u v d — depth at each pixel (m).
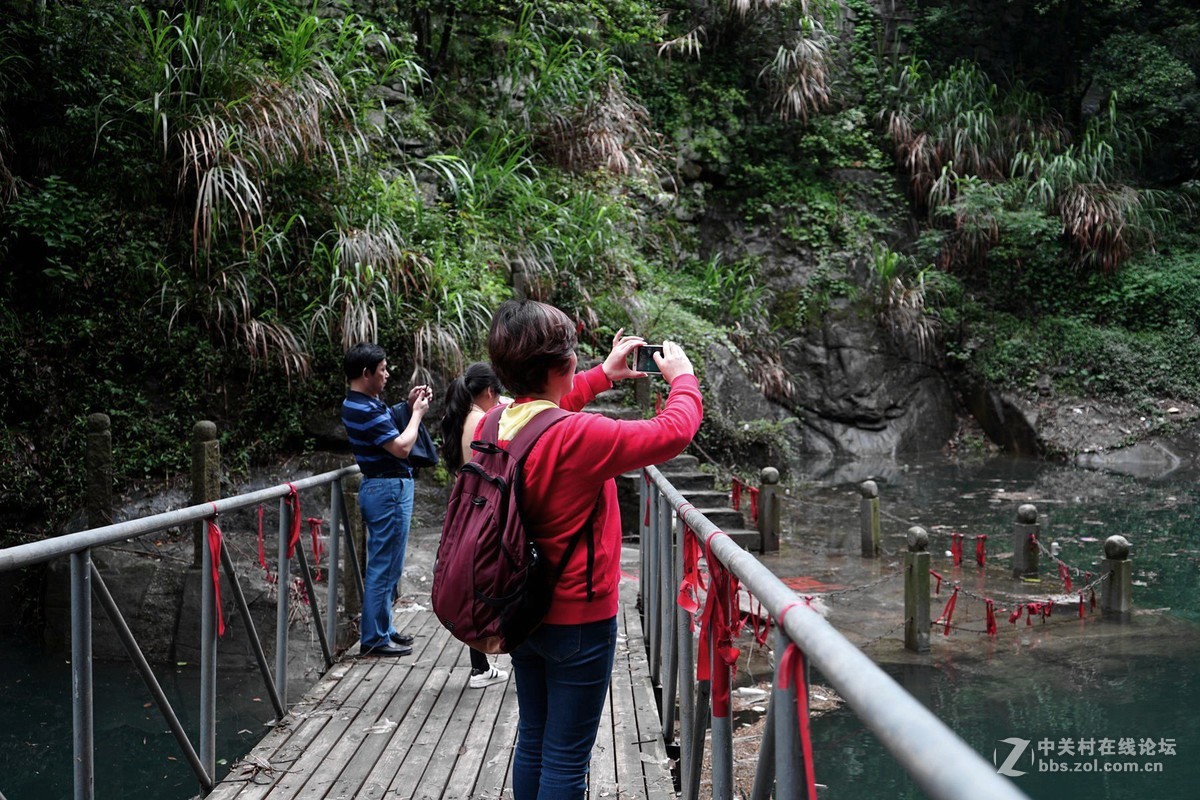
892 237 17.78
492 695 4.32
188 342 8.66
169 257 8.73
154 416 8.60
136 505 8.29
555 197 12.49
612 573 2.35
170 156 8.75
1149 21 19.39
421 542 8.28
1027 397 16.47
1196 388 16.23
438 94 12.64
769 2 16.86
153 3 9.56
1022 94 18.59
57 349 8.33
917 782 0.90
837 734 5.09
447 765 3.53
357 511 6.36
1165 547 9.53
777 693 1.58
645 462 2.21
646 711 4.05
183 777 5.02
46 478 8.22
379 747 3.71
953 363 17.27
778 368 15.73
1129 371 16.38
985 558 9.07
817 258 17.16
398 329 9.20
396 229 9.48
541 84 12.59
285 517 4.37
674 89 16.89
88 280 8.34
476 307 9.68
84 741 2.70
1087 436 15.82
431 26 13.17
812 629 1.38
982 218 16.81
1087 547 9.55
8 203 8.15
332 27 11.09
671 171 16.44
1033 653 6.40
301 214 9.16
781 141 17.91
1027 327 17.05
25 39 8.45
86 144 8.55
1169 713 5.34
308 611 6.70
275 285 9.04
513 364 2.31
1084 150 17.45
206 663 3.55
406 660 4.88
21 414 8.27
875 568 8.59
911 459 15.84
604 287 12.14
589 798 3.19
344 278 8.75
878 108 18.45
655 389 11.38
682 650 3.20
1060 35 19.27
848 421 16.41
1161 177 19.27
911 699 1.01
